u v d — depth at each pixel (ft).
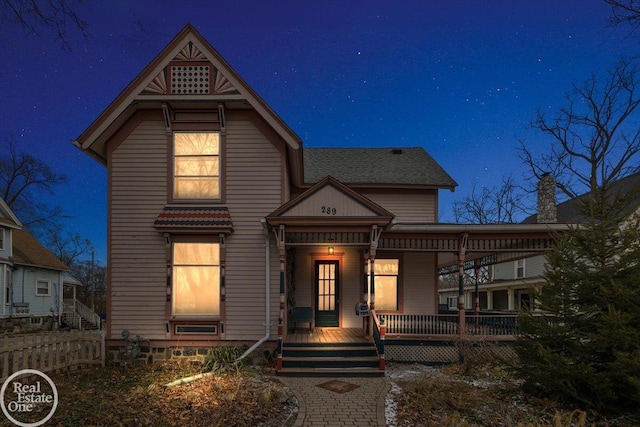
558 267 24.00
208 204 34.22
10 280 66.39
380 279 43.73
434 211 46.34
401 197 46.50
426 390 23.70
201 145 35.04
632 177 56.65
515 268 66.69
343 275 42.68
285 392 24.54
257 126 34.65
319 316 42.06
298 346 32.58
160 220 32.89
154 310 33.14
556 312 23.27
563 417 19.36
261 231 33.96
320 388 25.71
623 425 19.31
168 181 34.14
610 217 23.39
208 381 26.23
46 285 75.87
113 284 33.35
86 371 29.68
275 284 33.65
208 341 32.94
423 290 43.70
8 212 67.00
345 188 31.71
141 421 18.84
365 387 25.98
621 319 20.36
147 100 32.96
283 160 34.47
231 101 33.17
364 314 34.99
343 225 31.83
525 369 23.02
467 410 21.24
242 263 33.68
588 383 20.61
